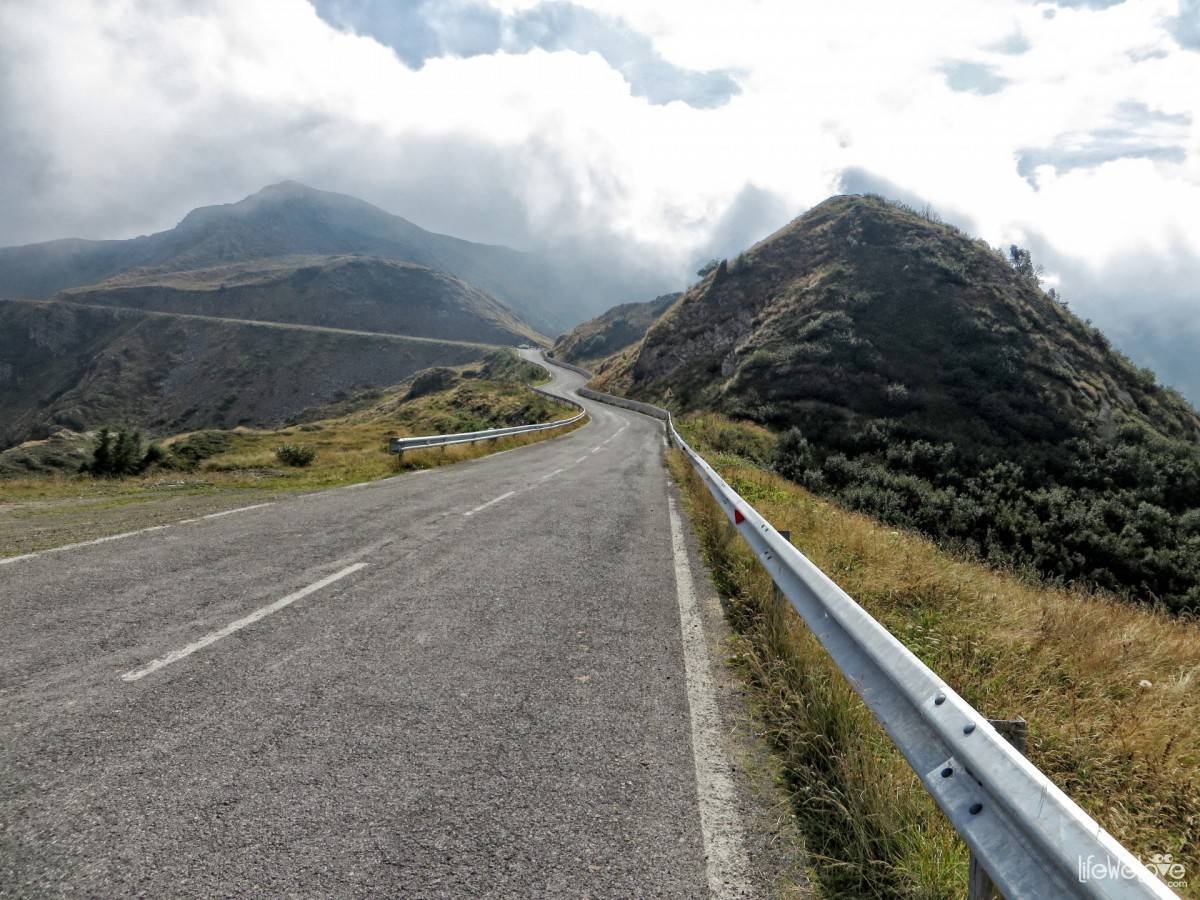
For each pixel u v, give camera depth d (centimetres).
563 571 624
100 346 17750
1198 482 3838
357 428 5372
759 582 585
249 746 274
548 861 217
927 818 246
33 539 645
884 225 8050
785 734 321
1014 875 151
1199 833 278
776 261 8281
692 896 207
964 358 5228
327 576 548
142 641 383
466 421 4944
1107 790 301
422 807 240
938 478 3728
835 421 4575
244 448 2589
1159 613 705
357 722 302
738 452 3594
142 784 242
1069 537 3062
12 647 363
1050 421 4566
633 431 3772
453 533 767
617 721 325
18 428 14912
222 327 18400
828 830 247
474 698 337
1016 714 357
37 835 210
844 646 334
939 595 584
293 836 218
